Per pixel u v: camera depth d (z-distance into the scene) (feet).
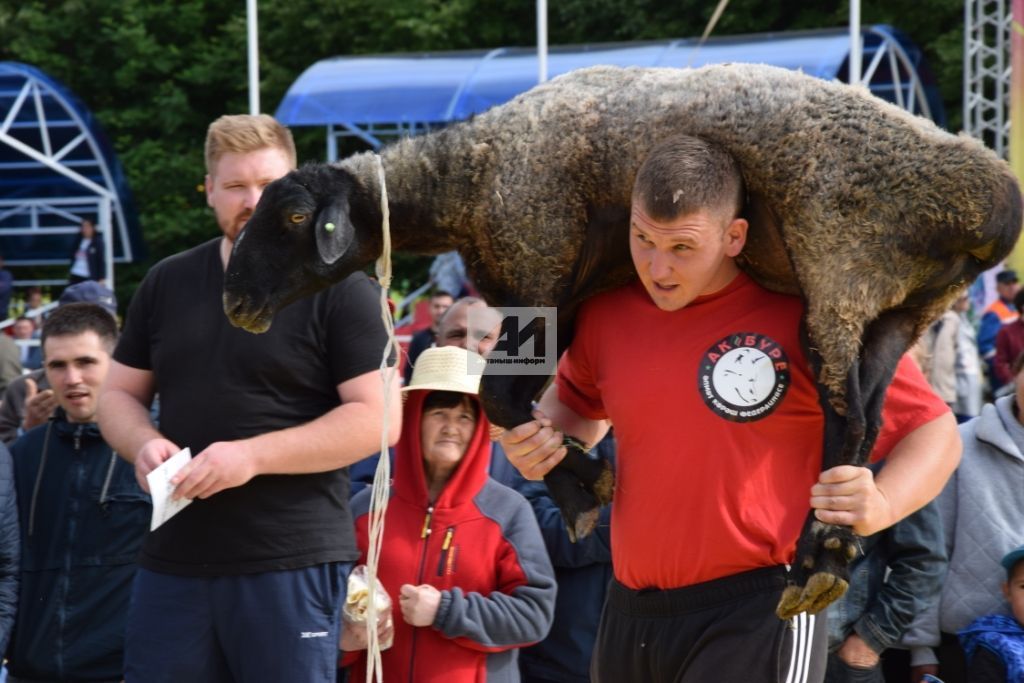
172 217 73.56
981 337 41.65
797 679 9.09
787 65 42.68
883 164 8.07
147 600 12.02
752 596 9.16
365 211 9.28
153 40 76.64
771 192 8.34
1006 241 8.13
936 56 64.85
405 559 13.93
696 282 8.61
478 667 13.71
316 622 11.87
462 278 40.06
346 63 53.11
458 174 9.13
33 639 14.53
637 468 9.58
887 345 8.34
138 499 14.66
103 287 22.39
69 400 14.82
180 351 12.16
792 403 9.16
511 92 48.57
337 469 12.21
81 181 59.11
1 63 54.29
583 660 14.98
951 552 15.21
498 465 16.05
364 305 12.19
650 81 8.83
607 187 8.75
